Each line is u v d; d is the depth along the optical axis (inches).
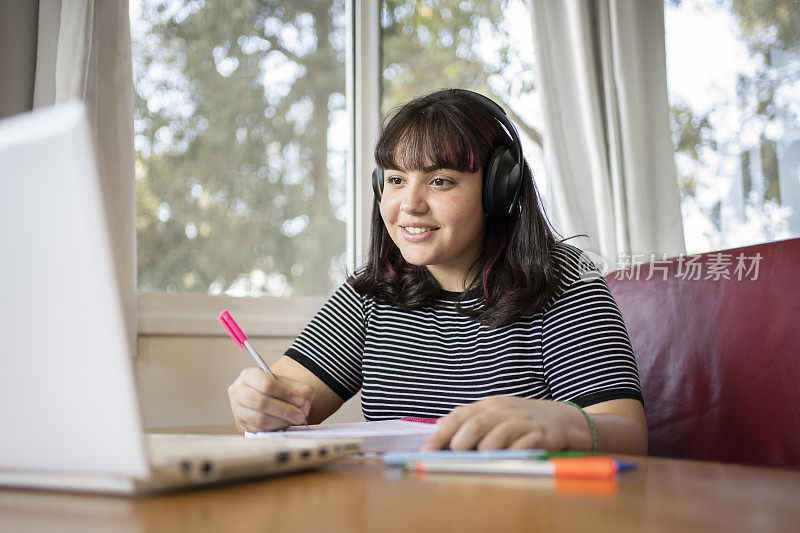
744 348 40.3
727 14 91.1
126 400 15.6
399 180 44.4
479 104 45.1
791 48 89.7
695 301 43.7
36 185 15.8
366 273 51.1
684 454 42.2
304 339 50.9
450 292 48.0
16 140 15.9
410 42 85.5
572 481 20.0
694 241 89.0
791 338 38.2
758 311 40.1
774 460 37.6
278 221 75.7
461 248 44.3
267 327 69.8
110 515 15.5
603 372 40.1
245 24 75.1
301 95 78.5
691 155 90.6
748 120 90.4
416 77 85.4
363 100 81.8
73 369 16.1
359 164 81.1
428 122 42.8
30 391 16.6
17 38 60.1
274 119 76.4
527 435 23.9
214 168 72.0
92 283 15.5
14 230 16.2
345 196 80.7
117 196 60.4
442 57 86.9
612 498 17.4
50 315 16.1
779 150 89.0
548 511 15.9
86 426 16.1
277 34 77.4
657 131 87.8
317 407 48.9
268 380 37.0
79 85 58.0
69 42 58.4
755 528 14.3
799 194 87.8
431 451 23.6
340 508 16.3
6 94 59.4
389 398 47.4
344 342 50.2
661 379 44.3
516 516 15.4
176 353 64.2
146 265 67.4
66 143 15.3
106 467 16.1
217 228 71.7
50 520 15.0
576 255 46.6
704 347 42.4
